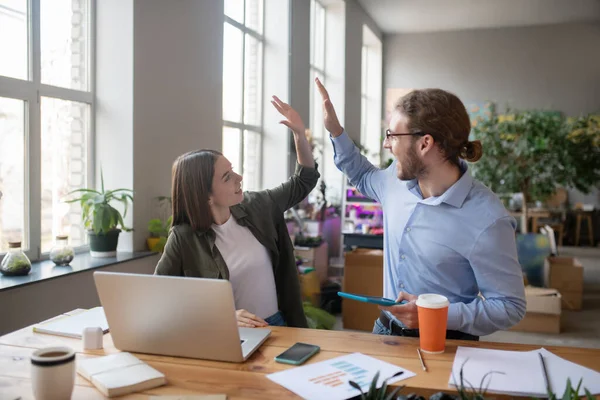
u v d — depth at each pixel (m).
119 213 3.34
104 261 3.20
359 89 8.92
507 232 1.55
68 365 1.11
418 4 8.72
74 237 3.50
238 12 5.53
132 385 1.20
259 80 6.10
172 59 3.93
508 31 10.07
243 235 2.00
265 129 6.14
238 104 5.60
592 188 9.83
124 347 1.45
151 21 3.67
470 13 9.19
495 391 1.18
